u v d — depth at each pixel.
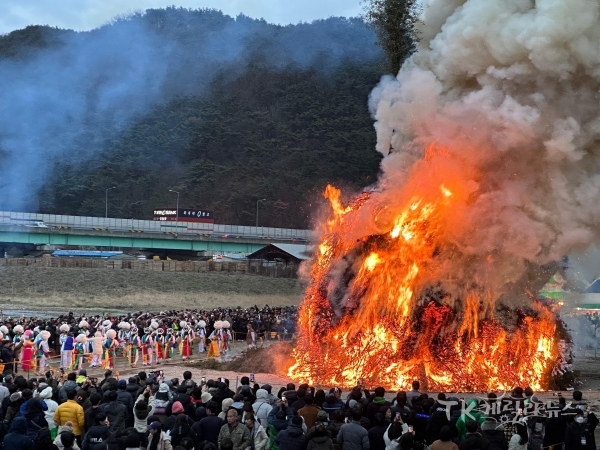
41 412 16.92
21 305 84.31
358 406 16.58
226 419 16.28
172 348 41.81
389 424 15.98
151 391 19.95
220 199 177.00
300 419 15.70
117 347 40.53
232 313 55.34
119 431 16.39
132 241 130.88
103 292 93.50
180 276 102.56
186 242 135.50
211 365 38.62
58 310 81.56
